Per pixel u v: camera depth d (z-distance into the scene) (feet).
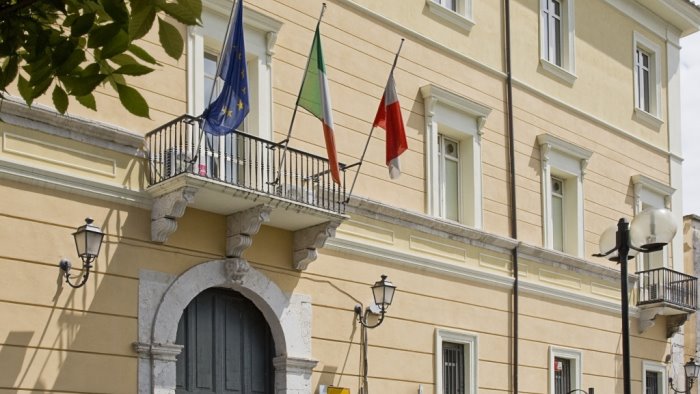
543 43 73.15
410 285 58.49
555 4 75.82
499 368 63.52
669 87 86.28
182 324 48.24
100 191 44.93
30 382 41.81
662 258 81.20
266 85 52.85
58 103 19.08
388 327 56.70
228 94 45.27
